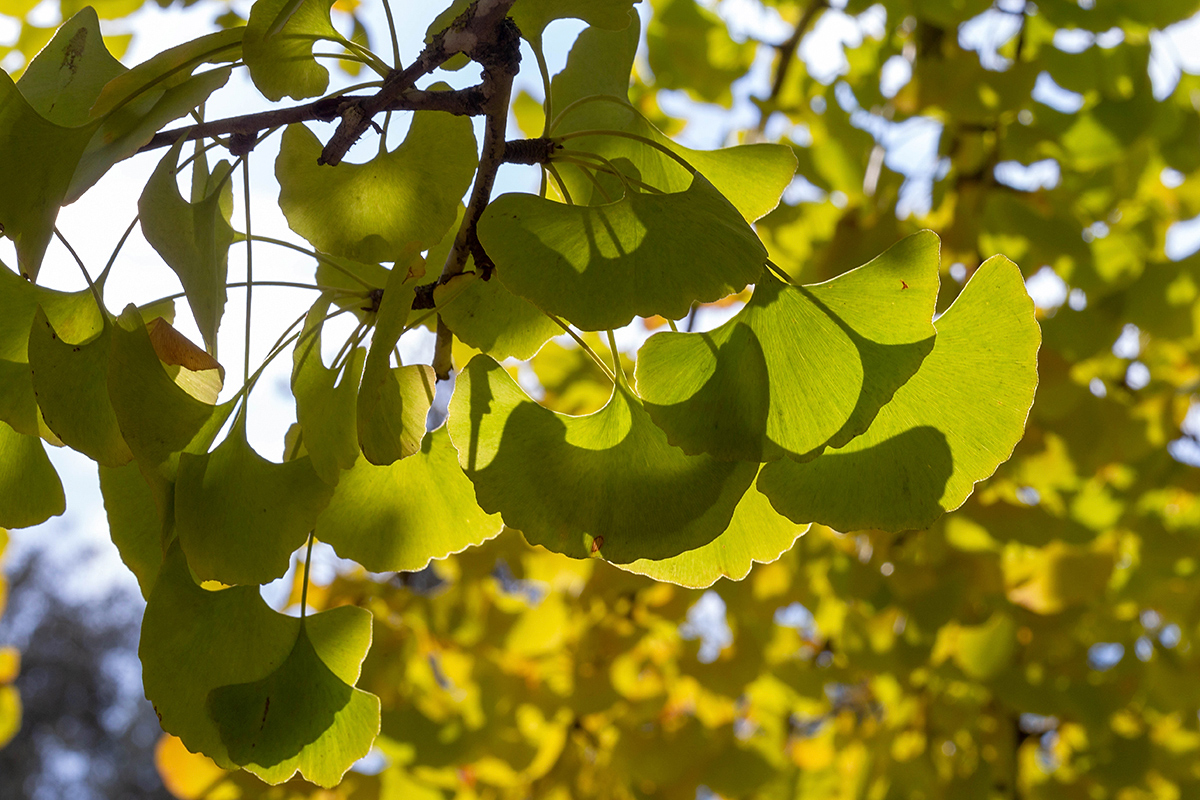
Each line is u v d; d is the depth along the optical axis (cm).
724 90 194
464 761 150
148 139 65
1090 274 170
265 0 66
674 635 182
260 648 66
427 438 69
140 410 64
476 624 166
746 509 67
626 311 63
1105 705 172
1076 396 164
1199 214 197
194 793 144
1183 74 175
